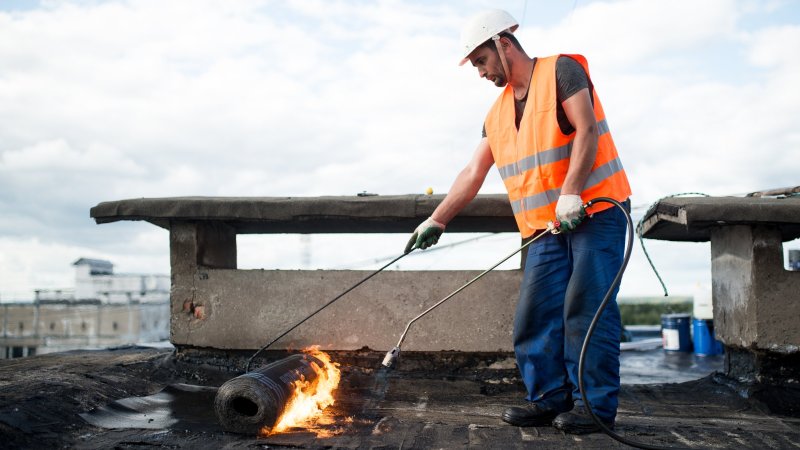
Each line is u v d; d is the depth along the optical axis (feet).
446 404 13.38
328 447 9.96
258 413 10.57
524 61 11.56
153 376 14.99
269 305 15.72
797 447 10.26
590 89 11.18
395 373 15.35
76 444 10.05
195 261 15.96
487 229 18.34
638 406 13.83
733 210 13.30
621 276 10.09
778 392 13.91
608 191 11.05
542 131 11.12
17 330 141.90
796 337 14.16
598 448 9.95
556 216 10.71
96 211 15.62
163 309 146.82
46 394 11.50
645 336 41.52
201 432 10.80
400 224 17.02
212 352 16.01
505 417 11.43
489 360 15.39
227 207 15.30
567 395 11.51
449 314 15.29
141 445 10.06
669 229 17.13
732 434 11.04
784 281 14.26
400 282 15.48
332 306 15.58
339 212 15.15
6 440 9.53
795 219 13.24
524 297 11.79
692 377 20.56
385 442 10.26
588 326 10.85
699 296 27.91
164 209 15.38
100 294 146.72
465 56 11.46
